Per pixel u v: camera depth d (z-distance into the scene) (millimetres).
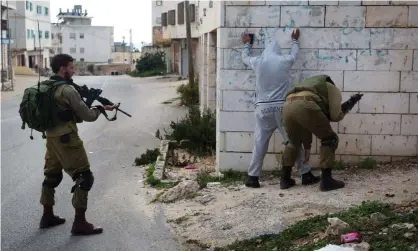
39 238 5812
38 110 5594
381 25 7355
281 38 7461
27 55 58531
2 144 12594
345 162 7633
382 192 6199
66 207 6965
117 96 27422
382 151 7586
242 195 6652
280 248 4766
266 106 6812
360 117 7535
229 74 7594
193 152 10758
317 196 6254
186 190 7117
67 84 5738
